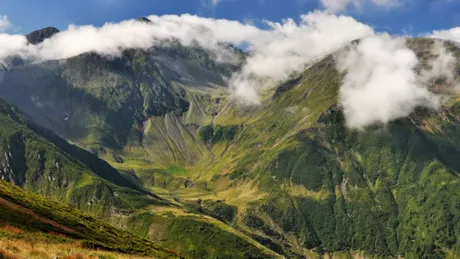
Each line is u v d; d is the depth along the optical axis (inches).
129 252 4020.7
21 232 3373.5
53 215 4970.5
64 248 2475.4
